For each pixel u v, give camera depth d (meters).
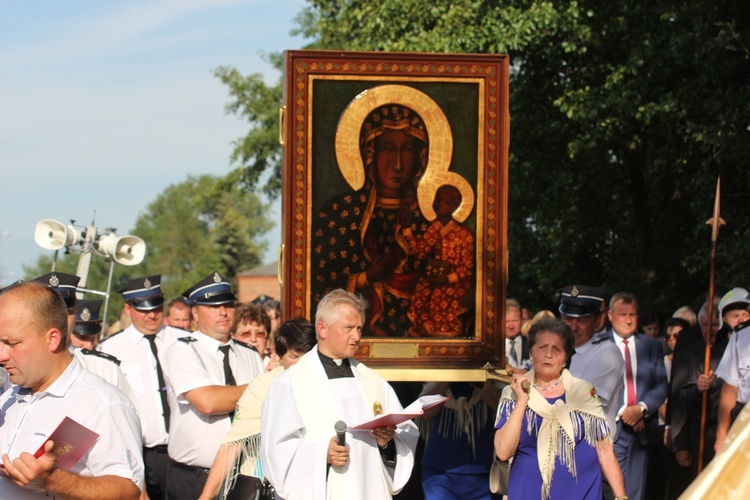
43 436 4.61
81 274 11.69
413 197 7.87
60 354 4.72
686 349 9.48
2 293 4.66
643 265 22.17
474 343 7.87
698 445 9.21
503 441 6.41
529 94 21.48
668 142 20.22
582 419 6.46
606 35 20.28
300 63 7.78
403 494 8.99
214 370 7.73
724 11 15.73
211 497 6.66
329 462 5.89
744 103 16.11
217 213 101.00
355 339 6.18
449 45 19.45
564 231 22.66
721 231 17.11
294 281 7.75
